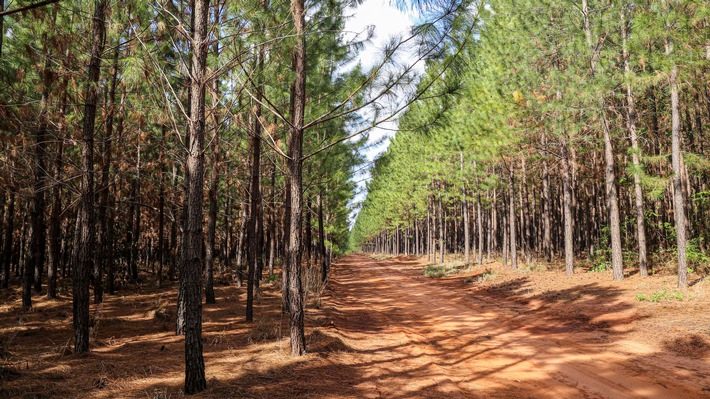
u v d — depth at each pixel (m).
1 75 7.84
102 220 13.70
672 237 17.64
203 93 5.71
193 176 5.46
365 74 6.86
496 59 20.53
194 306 5.16
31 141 10.05
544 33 17.19
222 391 5.06
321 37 9.06
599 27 15.03
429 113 6.95
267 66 8.05
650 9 12.62
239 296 16.59
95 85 7.50
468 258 32.28
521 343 8.93
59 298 15.19
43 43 7.72
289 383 5.55
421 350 8.41
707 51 12.20
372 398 5.21
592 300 13.00
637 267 17.70
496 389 5.88
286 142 12.00
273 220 23.97
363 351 8.07
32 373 5.39
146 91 8.69
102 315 11.55
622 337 8.78
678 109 12.47
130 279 20.52
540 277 19.44
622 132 17.30
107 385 5.11
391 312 13.95
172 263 22.22
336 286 22.98
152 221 25.55
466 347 8.70
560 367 6.98
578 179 26.80
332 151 13.33
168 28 6.80
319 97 10.77
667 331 8.48
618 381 6.10
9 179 10.81
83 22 8.47
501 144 20.50
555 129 16.42
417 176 39.75
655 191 13.35
